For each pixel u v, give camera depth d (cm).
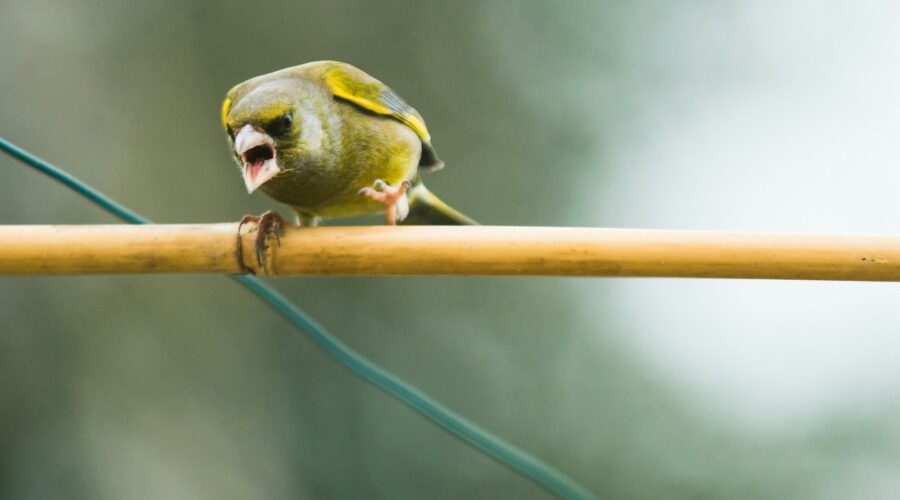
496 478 1136
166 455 1124
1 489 1080
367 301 1188
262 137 614
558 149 1238
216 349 1155
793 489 1107
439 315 1195
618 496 1131
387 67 1263
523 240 501
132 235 515
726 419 1139
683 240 493
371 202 693
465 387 1176
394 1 1275
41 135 1195
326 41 1259
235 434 1140
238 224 530
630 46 1240
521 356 1185
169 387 1143
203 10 1250
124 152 1213
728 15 1212
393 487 1128
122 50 1236
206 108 1237
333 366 1159
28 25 1213
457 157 1244
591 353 1178
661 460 1139
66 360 1127
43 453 1101
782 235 493
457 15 1273
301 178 645
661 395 1155
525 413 1166
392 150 681
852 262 488
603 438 1157
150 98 1231
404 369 1174
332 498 1124
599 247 495
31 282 1134
